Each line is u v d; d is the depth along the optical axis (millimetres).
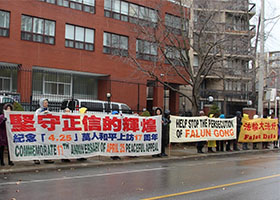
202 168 11203
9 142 10039
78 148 11445
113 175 9531
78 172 10023
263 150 18766
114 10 28797
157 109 14508
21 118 10281
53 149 10859
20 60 23938
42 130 10656
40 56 24828
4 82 24062
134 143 13156
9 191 7195
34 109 17422
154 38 22156
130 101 29062
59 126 11023
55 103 18922
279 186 8164
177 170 10680
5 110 10047
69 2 26469
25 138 10305
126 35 29125
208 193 7262
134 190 7457
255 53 23391
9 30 23578
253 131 18641
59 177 9047
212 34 22500
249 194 7230
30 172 9828
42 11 25078
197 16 22516
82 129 11578
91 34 27609
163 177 9258
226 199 6750
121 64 28781
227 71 28500
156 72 28266
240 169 11008
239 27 29047
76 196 6809
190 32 23953
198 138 15641
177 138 14891
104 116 12281
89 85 28547
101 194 7020
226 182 8586
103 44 28156
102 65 27859
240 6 24906
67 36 26297
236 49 23250
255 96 30500
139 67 22266
